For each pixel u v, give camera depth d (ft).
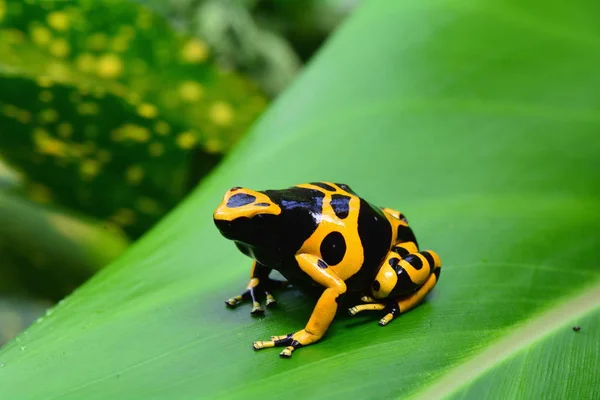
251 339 0.95
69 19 1.36
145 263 1.01
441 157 1.09
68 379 0.92
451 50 1.16
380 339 0.95
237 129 1.43
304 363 0.93
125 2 1.36
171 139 1.23
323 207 0.96
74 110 1.20
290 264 0.95
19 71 1.17
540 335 0.95
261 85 1.85
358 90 1.14
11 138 1.24
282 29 2.21
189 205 1.07
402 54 1.16
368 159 1.09
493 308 0.97
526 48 1.17
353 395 0.91
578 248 1.01
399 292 0.96
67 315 0.97
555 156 1.09
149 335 0.95
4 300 1.21
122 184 1.33
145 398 0.91
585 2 1.20
